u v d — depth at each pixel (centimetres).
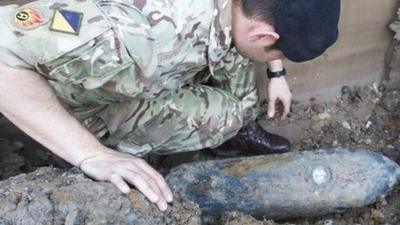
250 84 199
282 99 202
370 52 223
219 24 138
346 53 220
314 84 227
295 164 180
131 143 187
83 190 132
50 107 137
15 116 135
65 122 139
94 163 140
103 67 134
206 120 184
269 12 128
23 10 129
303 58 138
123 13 131
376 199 181
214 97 186
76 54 129
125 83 145
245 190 175
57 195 130
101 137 184
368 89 233
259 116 227
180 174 180
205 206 175
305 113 231
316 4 127
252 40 137
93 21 129
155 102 177
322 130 227
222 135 192
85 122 182
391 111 229
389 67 227
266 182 177
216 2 136
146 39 133
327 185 176
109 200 132
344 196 177
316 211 181
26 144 205
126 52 133
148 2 134
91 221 129
